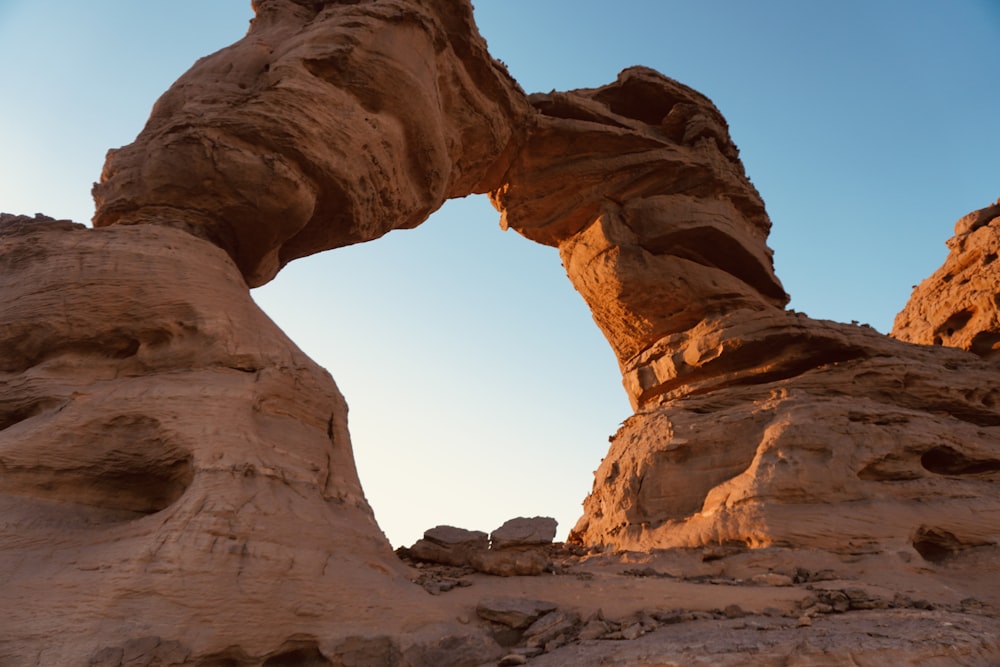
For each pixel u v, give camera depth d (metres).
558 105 20.16
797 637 7.97
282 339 11.24
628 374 20.89
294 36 13.77
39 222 11.05
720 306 19.70
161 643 6.92
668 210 20.08
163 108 12.92
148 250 10.76
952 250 25.16
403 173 14.66
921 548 14.04
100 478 9.00
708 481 15.95
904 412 16.06
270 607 7.83
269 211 12.40
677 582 11.32
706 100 22.67
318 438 10.36
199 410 9.21
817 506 13.93
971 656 7.80
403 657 8.05
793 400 16.27
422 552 11.80
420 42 14.60
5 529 7.86
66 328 10.07
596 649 8.05
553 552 17.20
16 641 6.62
